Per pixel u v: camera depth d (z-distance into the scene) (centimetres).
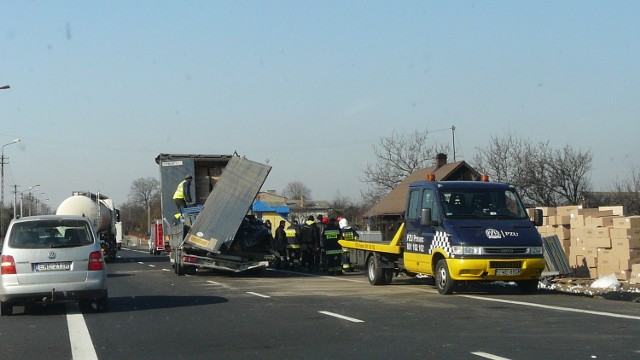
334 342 957
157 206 11031
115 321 1209
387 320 1162
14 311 1366
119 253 5331
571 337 962
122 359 867
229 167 2252
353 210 7325
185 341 990
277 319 1201
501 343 923
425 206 1656
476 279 1503
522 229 1543
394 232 2155
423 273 1683
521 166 4341
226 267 2236
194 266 2311
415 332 1029
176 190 2597
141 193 13262
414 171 5325
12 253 1252
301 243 2627
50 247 1265
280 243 2691
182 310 1356
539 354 844
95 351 924
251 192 2178
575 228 2108
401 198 4466
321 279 2161
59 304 1480
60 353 916
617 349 868
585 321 1115
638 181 4041
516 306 1332
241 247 2298
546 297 1509
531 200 4191
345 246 2166
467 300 1453
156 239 4684
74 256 1272
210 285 1962
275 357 861
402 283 1978
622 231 1928
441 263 1564
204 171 2669
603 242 1980
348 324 1123
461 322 1124
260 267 2250
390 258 1892
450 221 1549
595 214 2144
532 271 1516
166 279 2225
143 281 2152
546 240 2008
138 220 12756
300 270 2661
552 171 4134
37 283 1247
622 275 1923
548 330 1027
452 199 1596
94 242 1302
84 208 3588
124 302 1518
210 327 1120
